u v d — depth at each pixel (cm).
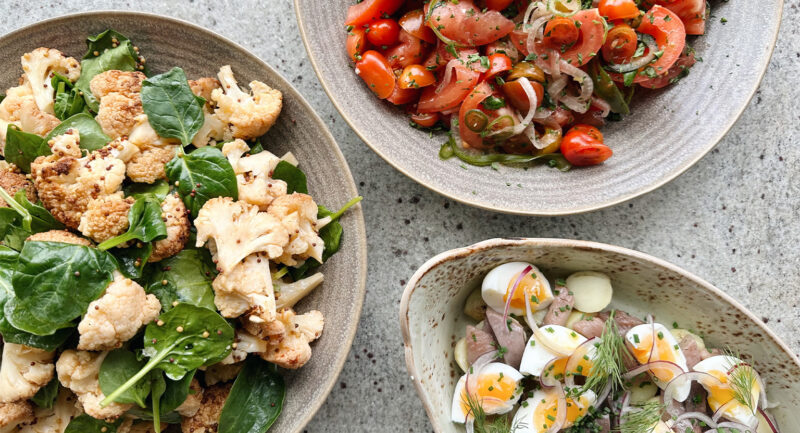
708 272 77
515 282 68
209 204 65
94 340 62
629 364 68
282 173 69
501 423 68
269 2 77
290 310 66
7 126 67
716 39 69
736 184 77
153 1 77
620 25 67
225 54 68
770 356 66
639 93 71
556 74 68
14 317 62
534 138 70
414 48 70
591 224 77
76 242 64
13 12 76
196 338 64
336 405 77
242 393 67
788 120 76
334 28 70
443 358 70
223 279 64
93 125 67
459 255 65
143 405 63
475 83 68
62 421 66
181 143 67
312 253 67
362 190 77
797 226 76
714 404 68
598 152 68
